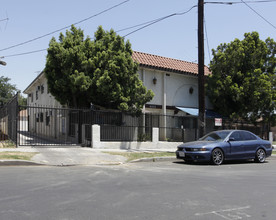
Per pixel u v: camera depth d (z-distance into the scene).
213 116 20.25
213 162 11.13
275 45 19.56
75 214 4.59
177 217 4.56
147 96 16.11
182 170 9.65
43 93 25.77
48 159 10.95
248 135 12.43
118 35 15.94
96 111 15.04
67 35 16.23
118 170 9.34
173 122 19.89
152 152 14.50
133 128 17.05
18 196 5.59
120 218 4.45
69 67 15.38
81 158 11.55
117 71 15.19
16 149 12.77
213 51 20.34
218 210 4.99
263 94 18.52
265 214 4.81
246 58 19.27
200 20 13.93
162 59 20.88
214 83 19.72
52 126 22.44
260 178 8.27
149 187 6.70
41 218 4.36
